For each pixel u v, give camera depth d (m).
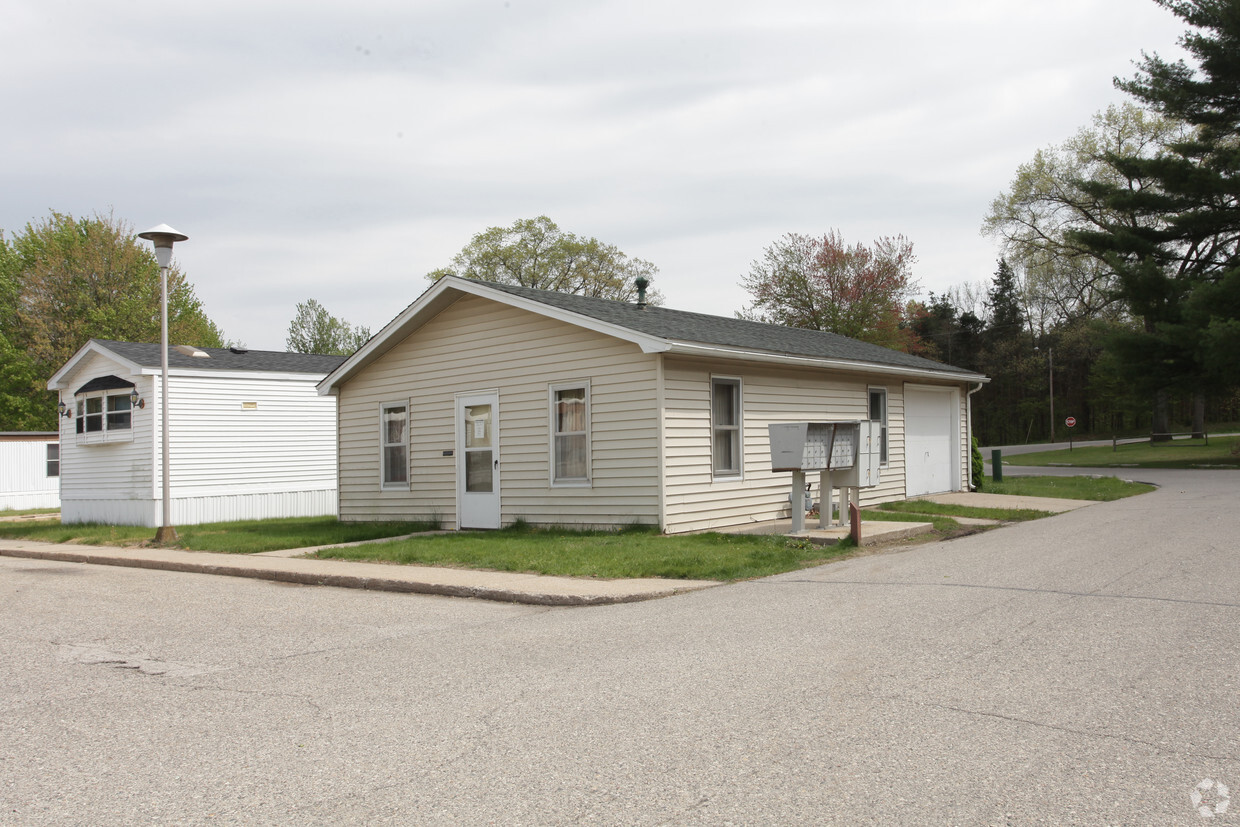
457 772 4.26
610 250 53.28
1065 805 3.67
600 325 13.86
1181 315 31.92
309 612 8.94
